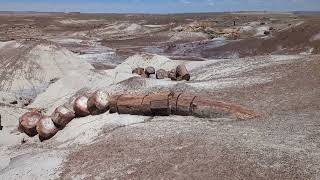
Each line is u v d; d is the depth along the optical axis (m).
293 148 16.55
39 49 52.53
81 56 68.88
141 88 30.86
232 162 15.96
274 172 14.98
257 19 145.50
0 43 55.97
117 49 81.25
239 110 21.73
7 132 26.98
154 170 16.62
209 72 38.88
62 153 20.83
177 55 70.56
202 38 94.81
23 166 19.97
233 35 92.56
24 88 46.84
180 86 28.75
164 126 21.44
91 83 40.53
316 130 18.25
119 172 17.25
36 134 25.83
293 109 22.22
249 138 18.05
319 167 14.91
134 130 21.53
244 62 38.69
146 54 49.72
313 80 26.34
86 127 23.98
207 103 22.36
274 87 26.25
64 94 38.03
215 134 19.09
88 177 17.48
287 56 37.28
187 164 16.50
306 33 62.47
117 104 24.30
